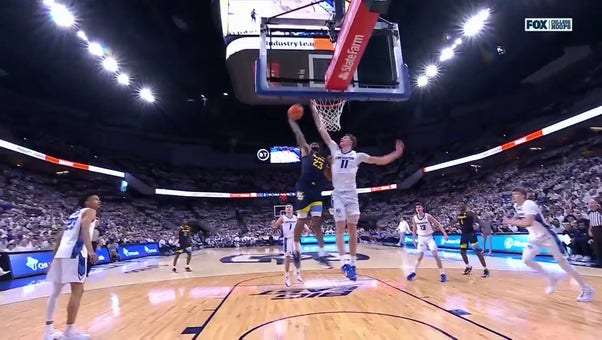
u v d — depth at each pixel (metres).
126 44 20.47
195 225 31.05
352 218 3.80
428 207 26.22
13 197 18.08
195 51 21.92
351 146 4.02
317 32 5.96
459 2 16.88
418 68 23.22
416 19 18.44
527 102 23.41
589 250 9.90
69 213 20.23
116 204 26.56
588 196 13.84
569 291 6.07
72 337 4.07
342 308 5.22
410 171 30.62
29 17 16.61
